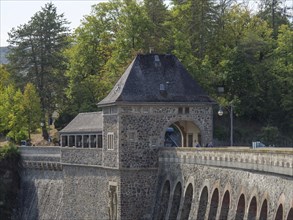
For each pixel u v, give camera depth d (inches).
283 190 2559.1
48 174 4948.3
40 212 4938.5
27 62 6510.8
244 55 5821.9
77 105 5974.4
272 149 2709.2
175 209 3668.8
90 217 4318.4
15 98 6141.7
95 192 4266.7
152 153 3951.8
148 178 3949.3
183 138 4220.0
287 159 2517.2
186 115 4008.4
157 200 3892.7
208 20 5816.9
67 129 4712.1
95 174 4271.7
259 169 2758.4
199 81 5428.2
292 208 2476.6
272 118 5836.6
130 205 3937.0
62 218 4665.4
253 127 5797.2
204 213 3336.6
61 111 6274.6
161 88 4010.8
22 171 5260.8
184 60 5393.7
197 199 3373.5
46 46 6510.8
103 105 4069.9
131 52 5452.8
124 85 3981.3
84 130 4463.6
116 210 3988.7
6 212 5172.2
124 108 3932.1
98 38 6033.5
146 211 3937.0
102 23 6048.2
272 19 6692.9
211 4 5816.9
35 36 6515.8
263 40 6048.2
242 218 2942.9
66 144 4729.3
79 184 4483.3
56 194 4803.2
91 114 4628.4
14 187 5246.1
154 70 4069.9
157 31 5625.0
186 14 5782.5
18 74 6560.0
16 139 6141.7
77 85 5915.4
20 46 6530.5
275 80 5866.1
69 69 6195.9
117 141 3951.8
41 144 6131.9
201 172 3371.1
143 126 3949.3
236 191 2974.9
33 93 6161.4
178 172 3659.0
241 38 5974.4
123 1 6018.7
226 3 6250.0
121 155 3929.6
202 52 5792.3
